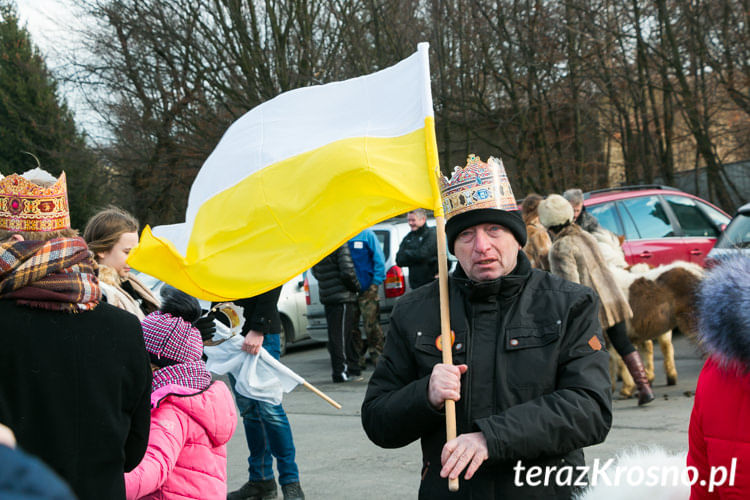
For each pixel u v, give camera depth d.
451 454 2.14
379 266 9.45
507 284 2.36
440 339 2.41
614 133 19.86
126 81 20.80
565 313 2.34
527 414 2.18
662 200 10.46
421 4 18.70
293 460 4.86
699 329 1.92
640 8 16.98
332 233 3.01
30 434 1.98
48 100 25.19
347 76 19.11
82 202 23.27
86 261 2.21
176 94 20.42
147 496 2.90
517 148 19.03
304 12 18.80
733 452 1.85
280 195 3.08
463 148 19.98
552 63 17.62
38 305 2.03
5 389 1.98
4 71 25.23
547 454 2.20
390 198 2.93
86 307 2.11
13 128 25.11
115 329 2.16
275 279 3.07
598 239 7.57
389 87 3.04
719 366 1.88
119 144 21.55
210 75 20.06
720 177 17.33
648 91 18.77
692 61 16.66
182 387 2.96
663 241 10.17
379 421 2.35
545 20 17.28
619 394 7.10
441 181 2.49
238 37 19.62
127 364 2.16
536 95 18.20
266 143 3.24
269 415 4.80
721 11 15.77
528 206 7.43
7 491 0.63
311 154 3.10
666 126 18.48
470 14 17.75
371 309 9.48
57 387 2.02
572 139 18.86
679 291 6.78
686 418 6.06
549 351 2.30
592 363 2.31
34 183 2.37
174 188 21.69
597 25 16.94
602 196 10.22
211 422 2.96
